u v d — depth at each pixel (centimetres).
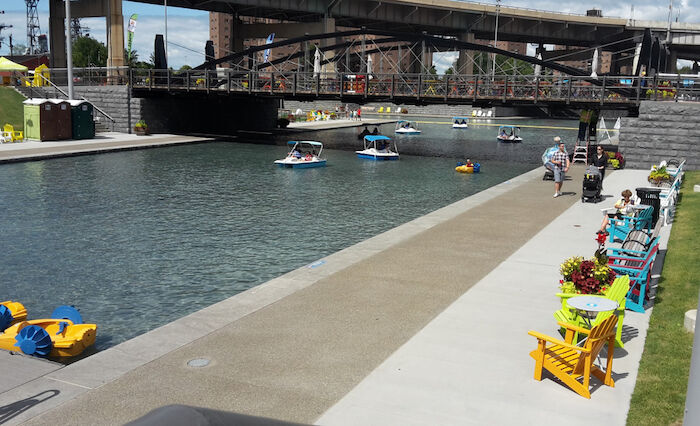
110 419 709
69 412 726
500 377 825
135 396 766
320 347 923
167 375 827
